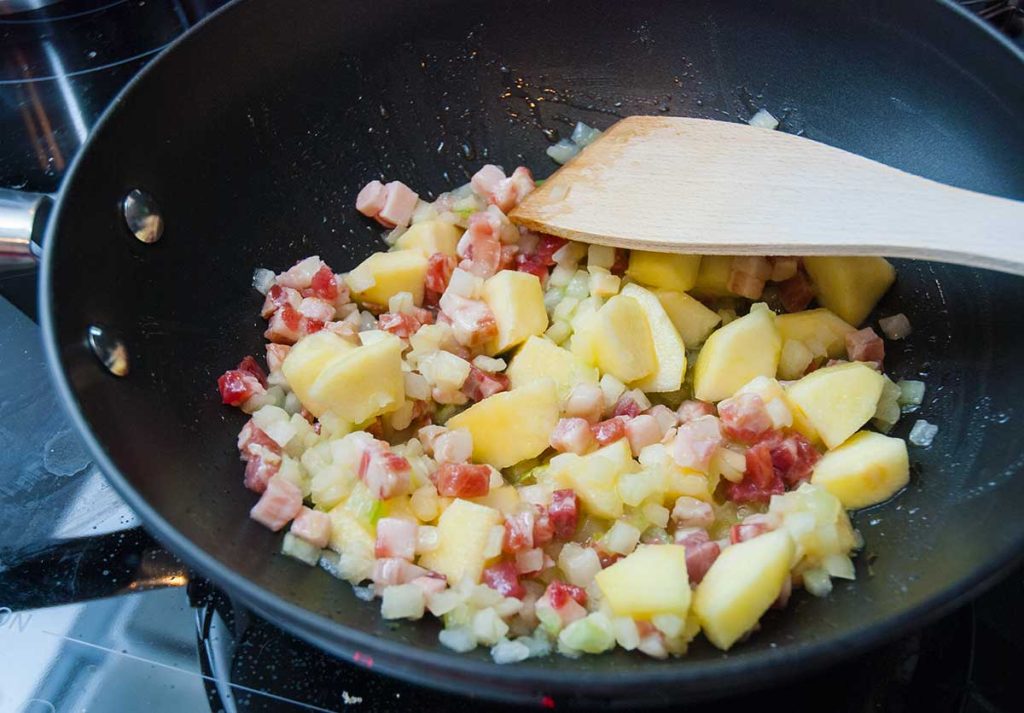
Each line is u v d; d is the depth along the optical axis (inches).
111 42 18.7
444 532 14.0
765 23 16.5
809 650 11.5
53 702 13.4
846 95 16.4
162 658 13.6
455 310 16.1
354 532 14.1
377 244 17.3
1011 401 14.1
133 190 14.7
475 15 16.9
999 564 12.1
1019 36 17.6
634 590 12.9
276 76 16.1
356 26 16.4
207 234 15.6
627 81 17.5
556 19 17.1
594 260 16.6
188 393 14.7
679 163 15.9
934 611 11.9
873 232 14.5
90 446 12.7
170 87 15.1
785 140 15.5
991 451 14.0
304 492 14.6
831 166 15.1
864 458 14.2
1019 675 13.4
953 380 15.0
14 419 15.7
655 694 11.5
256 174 16.2
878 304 16.0
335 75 16.6
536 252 17.1
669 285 16.2
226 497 14.2
